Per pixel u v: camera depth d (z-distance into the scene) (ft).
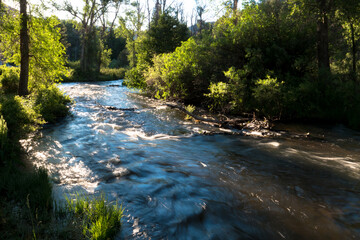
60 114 34.22
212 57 48.88
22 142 21.86
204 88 47.88
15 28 35.81
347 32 47.75
